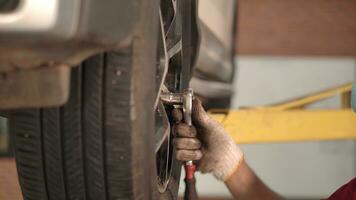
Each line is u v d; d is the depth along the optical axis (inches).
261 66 344.2
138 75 70.3
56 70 62.0
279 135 156.0
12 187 135.3
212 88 165.8
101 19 61.9
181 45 98.0
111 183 74.7
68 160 75.2
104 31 62.2
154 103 75.9
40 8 57.9
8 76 62.3
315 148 346.0
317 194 345.7
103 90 70.5
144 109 72.2
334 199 93.4
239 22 339.3
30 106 63.8
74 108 72.3
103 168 73.9
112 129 71.4
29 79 62.2
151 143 75.4
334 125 158.9
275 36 341.1
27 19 57.7
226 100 193.9
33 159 77.6
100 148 72.8
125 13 64.3
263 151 346.0
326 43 339.9
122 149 72.3
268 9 338.6
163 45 81.7
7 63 60.4
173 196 92.9
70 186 77.2
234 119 154.6
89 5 60.7
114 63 69.5
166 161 88.6
